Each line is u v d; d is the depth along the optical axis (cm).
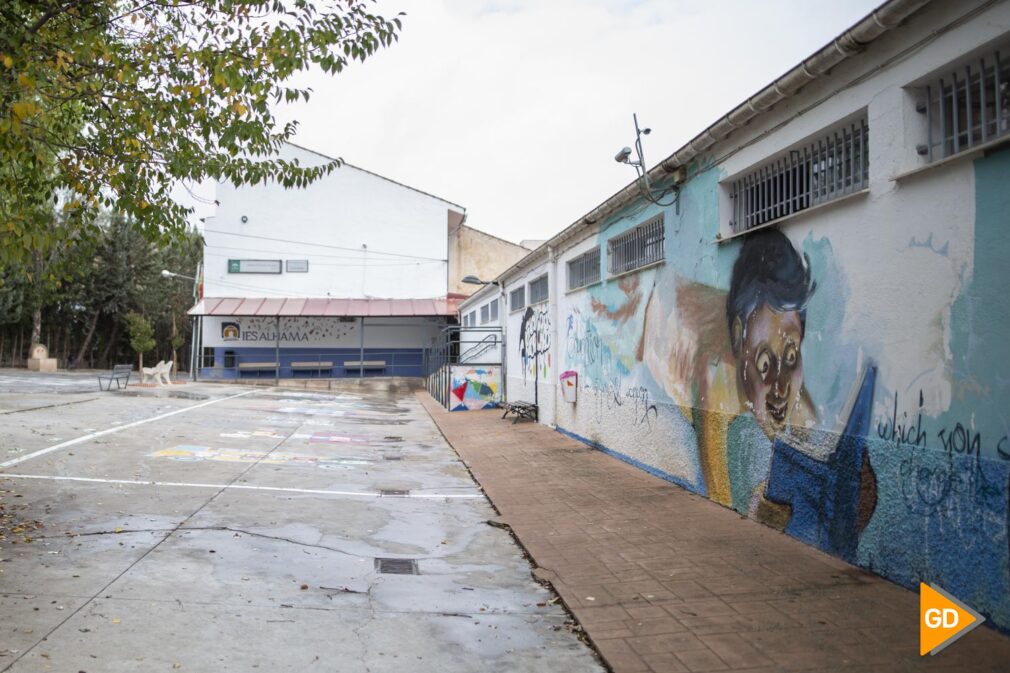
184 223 682
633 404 1069
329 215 3547
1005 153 429
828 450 597
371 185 3581
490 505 845
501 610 488
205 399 2084
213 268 3453
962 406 457
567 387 1389
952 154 485
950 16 468
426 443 1405
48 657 362
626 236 1126
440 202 3622
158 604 452
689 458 873
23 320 4069
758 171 746
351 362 3469
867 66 550
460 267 3862
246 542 618
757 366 714
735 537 657
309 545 625
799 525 639
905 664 383
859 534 556
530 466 1094
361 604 484
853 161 585
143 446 1122
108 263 4294
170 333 4925
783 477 666
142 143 648
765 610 469
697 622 450
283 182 708
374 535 677
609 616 465
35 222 561
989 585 431
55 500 726
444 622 459
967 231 456
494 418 1806
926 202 491
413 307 3422
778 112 672
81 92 620
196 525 664
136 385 2542
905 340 509
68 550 557
